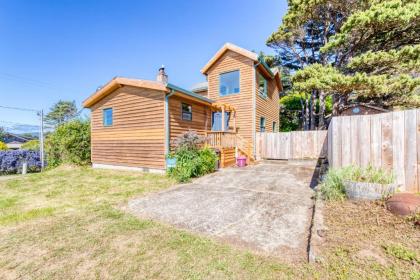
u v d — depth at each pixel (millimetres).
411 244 2350
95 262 2529
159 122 8773
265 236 3080
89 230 3408
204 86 14891
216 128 13078
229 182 6742
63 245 2932
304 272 2195
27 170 11484
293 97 22516
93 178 8211
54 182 7582
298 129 22719
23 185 7160
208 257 2570
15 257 2666
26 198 5465
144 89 9258
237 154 11031
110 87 10211
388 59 8953
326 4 13078
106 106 10961
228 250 2719
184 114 9719
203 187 6238
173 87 8422
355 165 4055
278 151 11750
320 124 16109
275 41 16031
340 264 2211
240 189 5844
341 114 12891
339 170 4086
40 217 4031
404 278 1945
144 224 3613
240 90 12227
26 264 2516
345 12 12820
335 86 9234
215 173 8312
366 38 10469
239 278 2174
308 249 2646
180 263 2463
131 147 9812
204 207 4461
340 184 3922
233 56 12484
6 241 3064
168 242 2965
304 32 15609
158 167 8812
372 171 3762
